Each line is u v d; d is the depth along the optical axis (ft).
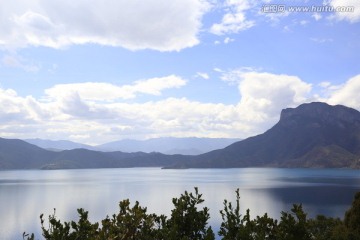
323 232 137.69
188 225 48.14
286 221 43.93
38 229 318.86
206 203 506.48
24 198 622.95
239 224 46.39
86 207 486.38
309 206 464.65
